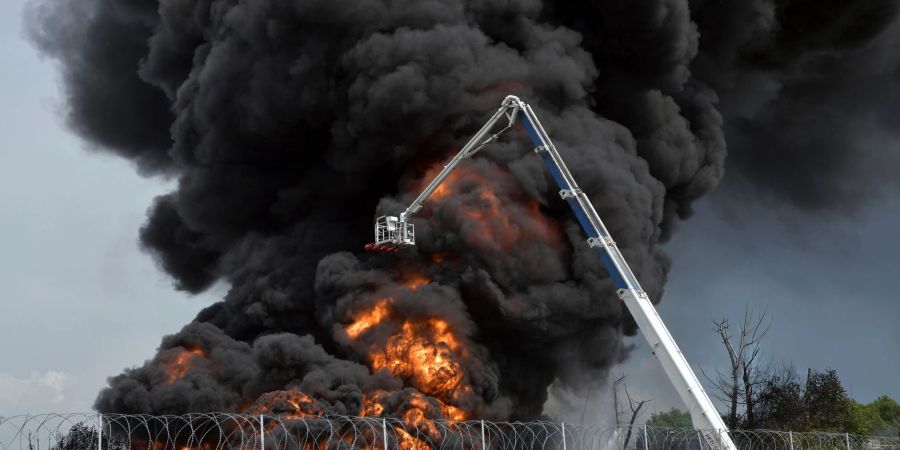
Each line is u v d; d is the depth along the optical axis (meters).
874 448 40.97
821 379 55.09
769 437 40.25
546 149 38.56
